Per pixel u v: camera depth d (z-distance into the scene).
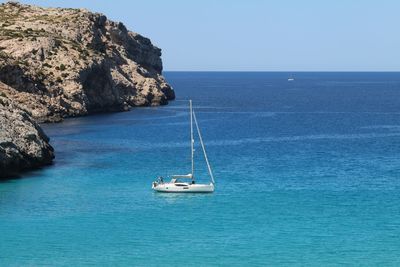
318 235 57.50
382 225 60.72
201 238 56.78
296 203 69.69
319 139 130.25
